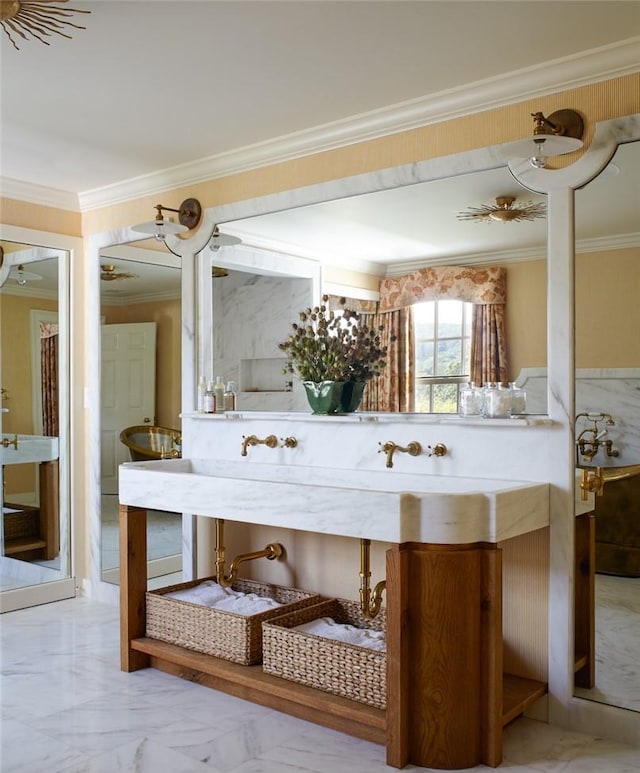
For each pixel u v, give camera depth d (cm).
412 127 303
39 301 420
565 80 264
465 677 239
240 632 296
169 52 258
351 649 260
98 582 432
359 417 310
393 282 308
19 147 354
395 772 236
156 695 296
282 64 267
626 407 254
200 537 381
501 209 281
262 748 251
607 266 258
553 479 269
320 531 258
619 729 256
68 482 434
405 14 232
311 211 333
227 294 365
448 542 236
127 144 350
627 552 254
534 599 276
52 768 236
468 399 287
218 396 367
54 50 256
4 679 312
